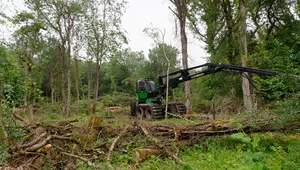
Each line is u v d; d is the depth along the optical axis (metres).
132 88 41.00
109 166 4.50
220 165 4.58
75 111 22.50
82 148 5.68
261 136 6.05
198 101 19.02
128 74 46.22
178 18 15.73
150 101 13.99
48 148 5.22
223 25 16.31
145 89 14.40
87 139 6.13
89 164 4.62
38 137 5.25
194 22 17.69
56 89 27.11
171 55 19.30
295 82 5.30
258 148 5.50
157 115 12.80
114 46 19.78
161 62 40.34
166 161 4.92
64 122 7.91
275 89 5.82
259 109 6.45
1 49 5.76
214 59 18.44
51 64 24.61
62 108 19.08
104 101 28.75
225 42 17.03
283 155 5.04
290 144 5.62
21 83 6.11
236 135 4.56
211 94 20.41
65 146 5.72
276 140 5.91
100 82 47.00
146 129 6.41
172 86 13.19
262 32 18.39
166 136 6.55
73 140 5.67
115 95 32.25
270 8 16.67
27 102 7.74
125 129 6.61
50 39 18.97
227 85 18.88
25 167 4.36
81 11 18.66
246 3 14.06
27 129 6.24
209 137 6.24
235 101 12.90
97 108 23.53
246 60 12.39
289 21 16.47
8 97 5.20
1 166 4.31
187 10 15.91
